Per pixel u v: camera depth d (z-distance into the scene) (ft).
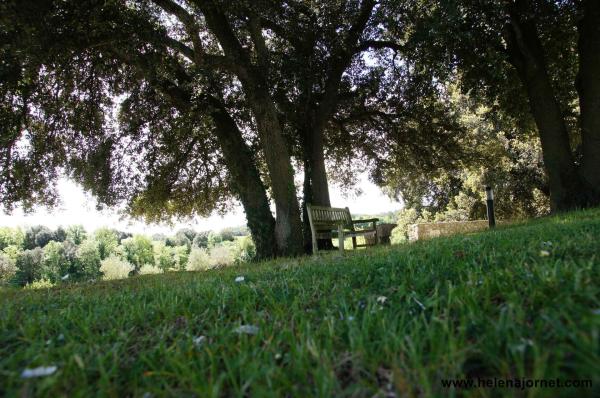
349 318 5.64
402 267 10.58
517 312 4.86
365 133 52.08
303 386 3.93
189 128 39.68
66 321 7.68
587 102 33.30
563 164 33.94
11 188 36.47
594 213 23.77
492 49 30.73
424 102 44.62
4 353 5.78
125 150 43.55
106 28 26.53
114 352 5.12
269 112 32.58
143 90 39.42
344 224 34.83
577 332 3.83
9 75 26.63
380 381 4.00
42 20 23.30
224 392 4.12
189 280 14.66
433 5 32.91
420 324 5.04
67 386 4.20
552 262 7.71
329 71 37.58
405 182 66.64
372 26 37.52
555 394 3.15
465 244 14.39
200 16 34.78
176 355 4.88
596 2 32.27
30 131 35.65
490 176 74.28
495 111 46.47
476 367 4.04
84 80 36.04
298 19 34.35
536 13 33.09
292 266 14.89
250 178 35.45
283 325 6.18
